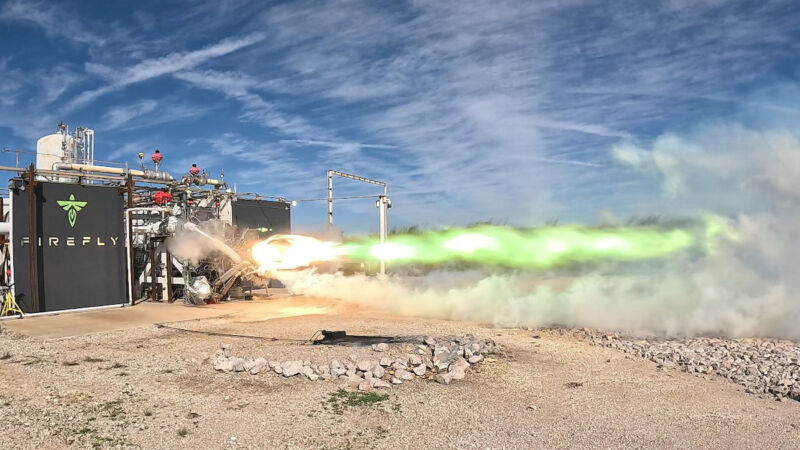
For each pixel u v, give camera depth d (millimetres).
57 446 6598
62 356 11578
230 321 16844
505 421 7707
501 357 11633
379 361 10758
